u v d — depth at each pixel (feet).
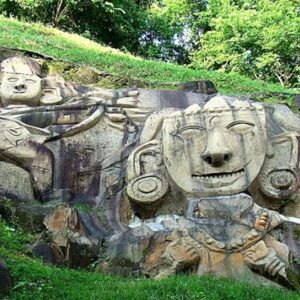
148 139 36.24
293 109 43.88
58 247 29.60
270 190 33.42
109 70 50.44
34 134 36.19
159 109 37.81
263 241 29.50
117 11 81.87
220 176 33.27
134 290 24.66
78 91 39.91
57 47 54.39
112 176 35.55
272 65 75.51
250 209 30.89
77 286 25.30
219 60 78.28
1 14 73.87
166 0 88.28
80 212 32.83
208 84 43.16
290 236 30.94
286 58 75.82
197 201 31.86
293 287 28.14
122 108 38.55
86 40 63.82
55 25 77.92
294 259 30.07
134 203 33.40
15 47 50.24
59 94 39.09
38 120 37.04
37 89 38.42
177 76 51.90
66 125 37.22
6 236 29.48
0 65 39.60
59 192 34.63
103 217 33.09
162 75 51.70
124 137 37.32
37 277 25.30
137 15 85.51
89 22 81.56
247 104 35.14
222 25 78.48
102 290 24.81
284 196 33.32
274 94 45.57
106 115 37.91
